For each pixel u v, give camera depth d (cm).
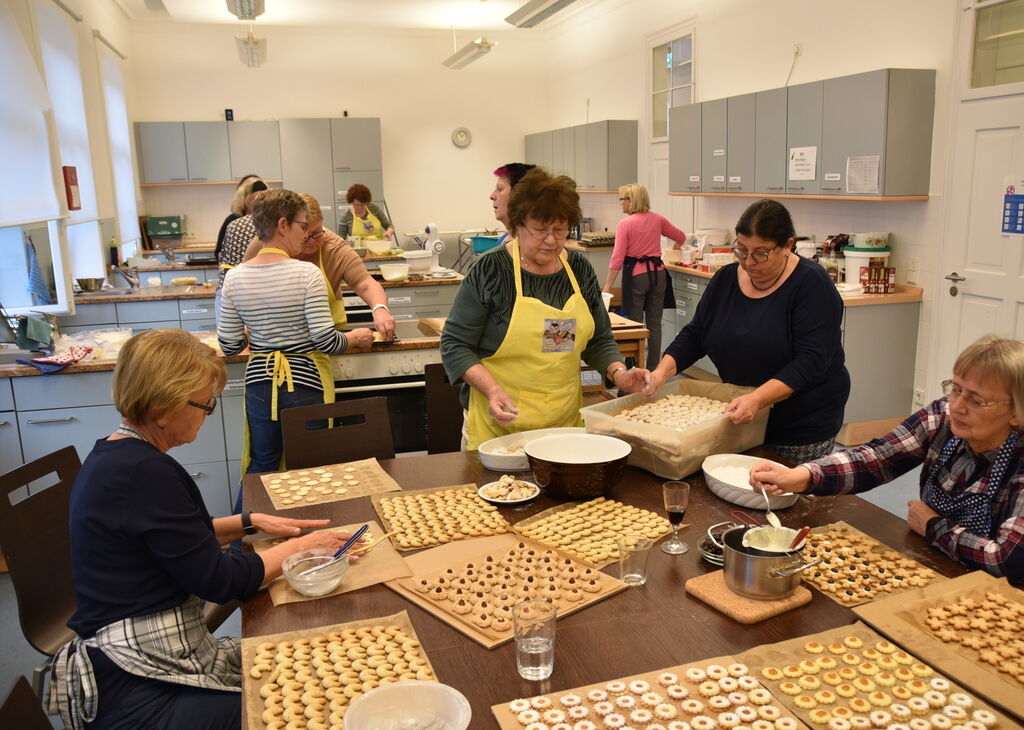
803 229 564
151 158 839
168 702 146
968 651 129
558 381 233
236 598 154
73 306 520
